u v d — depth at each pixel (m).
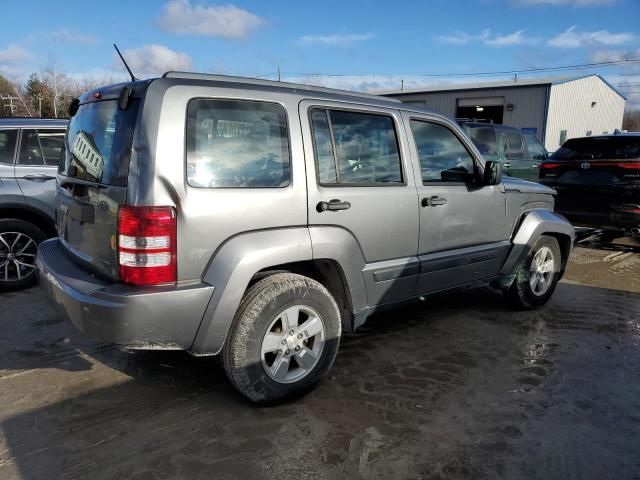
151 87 2.69
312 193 3.13
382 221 3.51
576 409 3.16
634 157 6.96
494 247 4.42
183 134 2.70
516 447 2.75
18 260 5.27
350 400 3.22
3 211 5.23
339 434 2.85
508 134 10.34
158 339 2.66
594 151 7.39
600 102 33.78
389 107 3.70
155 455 2.64
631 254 7.71
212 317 2.76
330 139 3.30
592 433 2.90
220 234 2.78
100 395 3.24
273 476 2.49
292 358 3.19
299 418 3.00
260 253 2.88
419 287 3.88
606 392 3.38
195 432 2.85
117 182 2.70
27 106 59.19
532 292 4.91
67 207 3.27
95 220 2.86
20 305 4.85
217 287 2.75
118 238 2.64
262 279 3.06
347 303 3.46
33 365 3.64
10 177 5.23
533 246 4.75
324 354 3.25
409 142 3.76
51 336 4.15
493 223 4.40
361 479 2.49
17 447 2.69
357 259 3.39
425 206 3.79
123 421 2.95
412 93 31.41
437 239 3.94
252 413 3.05
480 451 2.71
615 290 5.76
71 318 2.79
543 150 11.35
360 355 3.91
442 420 3.01
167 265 2.63
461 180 4.14
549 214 4.96
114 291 2.62
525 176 10.51
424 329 4.48
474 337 4.30
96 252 2.89
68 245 3.29
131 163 2.62
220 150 2.82
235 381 2.95
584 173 7.41
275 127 3.05
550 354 3.98
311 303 3.14
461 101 29.70
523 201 4.73
